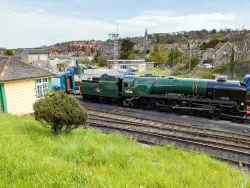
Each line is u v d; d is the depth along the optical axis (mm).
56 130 9031
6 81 14031
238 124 14500
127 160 5777
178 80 17016
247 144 10586
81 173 3643
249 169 8195
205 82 15977
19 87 15070
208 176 5289
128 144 9250
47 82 17359
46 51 73375
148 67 59188
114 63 57250
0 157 4555
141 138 11406
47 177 3502
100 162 5363
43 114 8453
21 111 15312
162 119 15578
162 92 17719
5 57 16531
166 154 8344
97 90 21469
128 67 53594
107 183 3289
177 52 57969
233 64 29812
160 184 3770
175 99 17156
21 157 4664
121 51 86188
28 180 3396
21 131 8414
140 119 15109
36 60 68438
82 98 23984
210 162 7766
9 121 10266
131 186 3359
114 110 18547
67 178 3391
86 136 9211
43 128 9641
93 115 15945
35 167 3967
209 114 15930
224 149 9656
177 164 6660
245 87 14992
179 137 11336
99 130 12219
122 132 12258
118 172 4426
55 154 6074
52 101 8852
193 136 11703
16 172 3811
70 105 8914
